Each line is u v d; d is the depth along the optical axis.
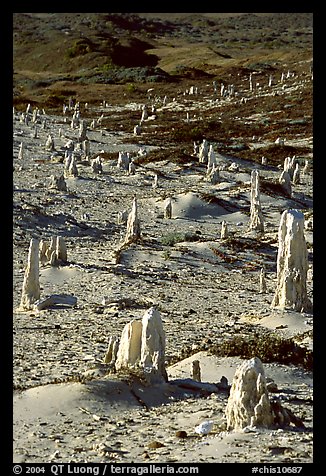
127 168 89.56
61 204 69.62
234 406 19.59
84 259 52.97
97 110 138.00
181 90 157.62
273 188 78.75
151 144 104.69
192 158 93.94
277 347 27.45
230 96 145.75
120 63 195.88
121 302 40.62
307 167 92.31
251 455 17.45
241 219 69.50
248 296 45.09
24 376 24.72
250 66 173.75
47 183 77.50
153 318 23.81
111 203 73.12
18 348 29.78
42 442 18.88
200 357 27.50
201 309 40.34
